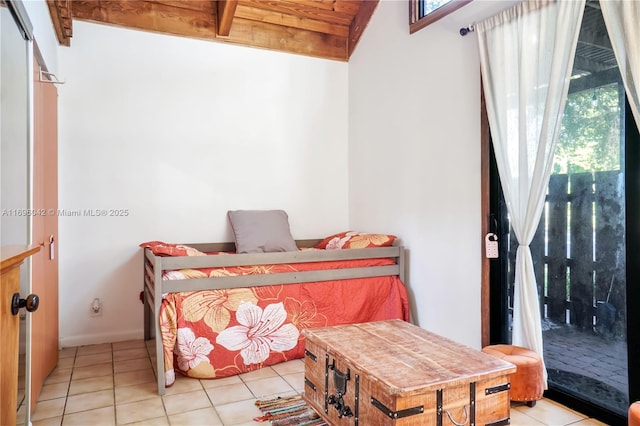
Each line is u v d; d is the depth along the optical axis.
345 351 1.77
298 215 4.02
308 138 4.05
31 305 1.08
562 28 2.12
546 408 2.22
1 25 1.52
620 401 2.03
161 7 3.49
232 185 3.74
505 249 2.63
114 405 2.26
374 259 3.23
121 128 3.37
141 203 3.43
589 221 2.16
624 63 1.86
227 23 3.51
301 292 2.96
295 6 3.83
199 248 3.61
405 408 1.44
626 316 2.00
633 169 1.95
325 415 1.88
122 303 3.38
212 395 2.39
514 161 2.40
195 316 2.60
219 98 3.69
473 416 1.55
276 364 2.85
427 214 3.14
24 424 1.76
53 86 2.80
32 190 2.02
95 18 3.29
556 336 2.33
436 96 3.04
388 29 3.59
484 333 2.65
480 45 2.57
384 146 3.64
